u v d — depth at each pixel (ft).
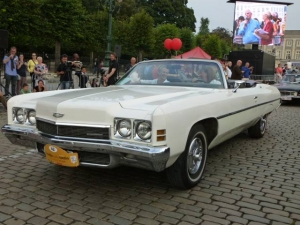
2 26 78.28
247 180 13.73
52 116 11.03
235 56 77.61
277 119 31.30
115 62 32.30
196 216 10.34
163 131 9.88
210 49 173.06
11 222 9.69
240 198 11.84
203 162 12.96
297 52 369.91
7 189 12.16
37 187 12.40
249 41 106.01
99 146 10.16
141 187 12.58
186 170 11.75
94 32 123.03
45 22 94.99
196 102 11.83
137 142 9.93
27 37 102.68
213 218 10.25
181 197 11.74
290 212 10.85
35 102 12.41
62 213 10.33
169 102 10.75
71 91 13.51
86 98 11.42
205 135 12.91
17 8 81.97
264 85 21.13
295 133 24.11
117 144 10.02
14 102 12.70
